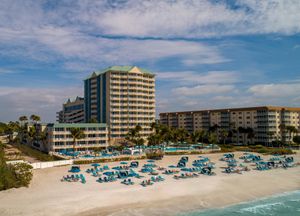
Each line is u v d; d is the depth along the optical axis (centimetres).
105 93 15150
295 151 12544
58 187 5647
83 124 12162
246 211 4794
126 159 9412
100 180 6228
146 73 15900
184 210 4675
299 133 16925
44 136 12050
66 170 7431
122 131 14938
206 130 18638
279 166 8569
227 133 16075
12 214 4041
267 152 11950
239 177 6981
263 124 15812
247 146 14600
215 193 5600
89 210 4400
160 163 8881
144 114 15712
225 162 9338
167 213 4494
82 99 18788
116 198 5028
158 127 13375
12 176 5562
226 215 4575
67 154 10212
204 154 11319
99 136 12531
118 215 4272
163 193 5438
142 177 6694
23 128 16512
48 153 11169
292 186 6362
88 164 8456
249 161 9544
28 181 5712
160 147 12544
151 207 4700
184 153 11294
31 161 8875
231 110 17612
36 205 4466
